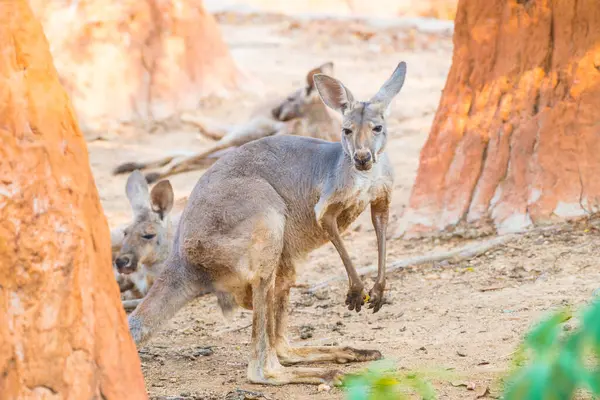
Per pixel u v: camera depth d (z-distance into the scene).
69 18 24.83
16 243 5.50
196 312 12.06
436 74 29.75
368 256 13.97
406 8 41.72
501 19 14.69
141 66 25.09
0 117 5.55
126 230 12.33
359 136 8.62
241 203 8.74
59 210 5.66
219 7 41.97
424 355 9.10
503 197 13.95
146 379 8.88
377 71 30.23
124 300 12.77
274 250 8.80
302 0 42.81
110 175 19.72
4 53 5.61
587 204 13.27
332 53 33.41
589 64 13.69
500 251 12.74
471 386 7.76
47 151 5.68
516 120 14.20
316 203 8.98
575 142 13.54
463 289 11.58
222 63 26.84
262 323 8.67
